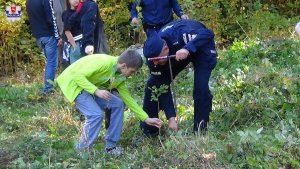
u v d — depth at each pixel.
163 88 6.01
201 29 5.88
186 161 5.53
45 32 9.09
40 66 11.31
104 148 6.15
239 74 8.26
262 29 11.57
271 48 9.55
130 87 8.67
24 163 5.73
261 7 12.44
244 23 12.12
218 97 7.53
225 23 12.12
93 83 5.96
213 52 6.03
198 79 6.02
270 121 6.49
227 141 5.86
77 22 7.73
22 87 9.95
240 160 5.44
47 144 6.31
